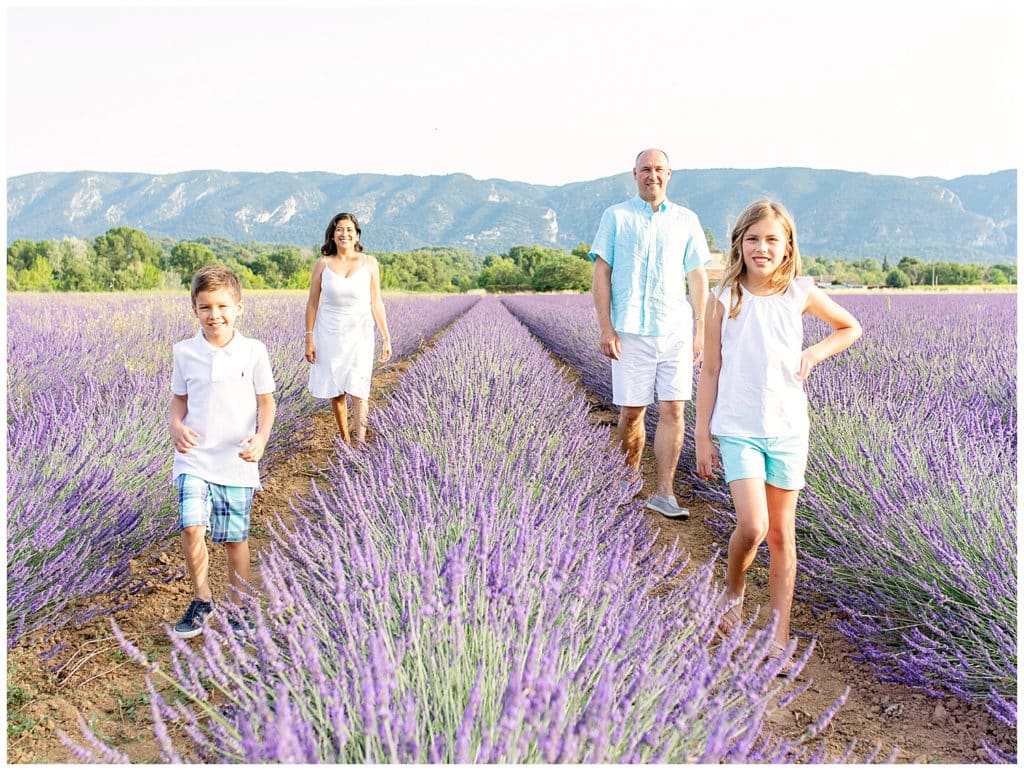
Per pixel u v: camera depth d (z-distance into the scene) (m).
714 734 1.56
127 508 3.32
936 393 5.19
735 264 2.79
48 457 3.48
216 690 2.49
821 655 2.85
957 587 2.70
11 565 2.66
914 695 2.56
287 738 1.34
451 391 5.08
